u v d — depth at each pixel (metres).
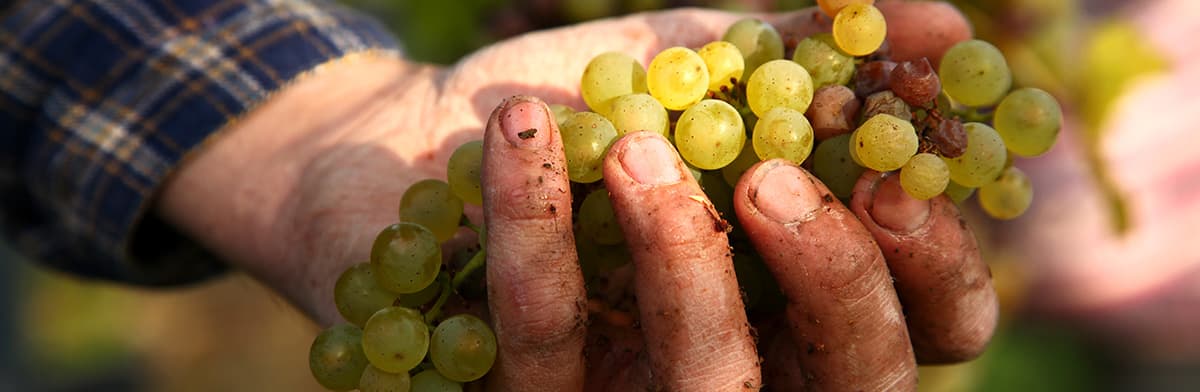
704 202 0.40
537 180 0.39
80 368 1.20
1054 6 0.56
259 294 1.13
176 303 1.17
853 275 0.41
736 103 0.42
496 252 0.40
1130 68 0.60
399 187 0.48
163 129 0.52
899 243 0.42
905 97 0.41
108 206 0.53
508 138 0.39
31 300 1.18
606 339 0.43
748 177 0.41
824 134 0.42
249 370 1.12
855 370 0.42
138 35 0.53
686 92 0.41
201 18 0.53
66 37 0.54
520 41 0.51
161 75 0.53
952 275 0.43
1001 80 0.43
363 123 0.51
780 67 0.41
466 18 0.59
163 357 1.17
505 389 0.41
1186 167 0.77
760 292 0.43
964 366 0.61
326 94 0.53
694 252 0.39
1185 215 0.77
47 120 0.53
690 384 0.40
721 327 0.40
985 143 0.42
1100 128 0.59
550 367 0.40
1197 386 0.78
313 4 0.55
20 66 0.54
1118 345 0.80
